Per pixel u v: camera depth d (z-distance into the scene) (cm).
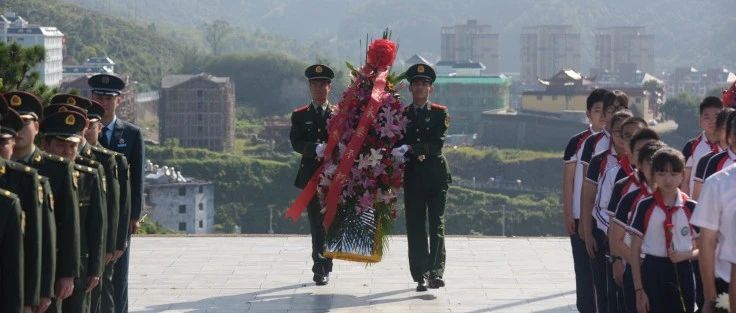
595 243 1050
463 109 18662
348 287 1354
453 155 15162
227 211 12825
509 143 16062
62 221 848
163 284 1375
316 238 1354
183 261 1555
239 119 18262
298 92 19350
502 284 1375
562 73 16400
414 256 1309
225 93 15112
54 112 884
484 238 1798
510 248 1688
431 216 1312
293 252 1638
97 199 908
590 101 1094
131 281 1398
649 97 17138
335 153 1273
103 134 1090
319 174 1295
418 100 1291
